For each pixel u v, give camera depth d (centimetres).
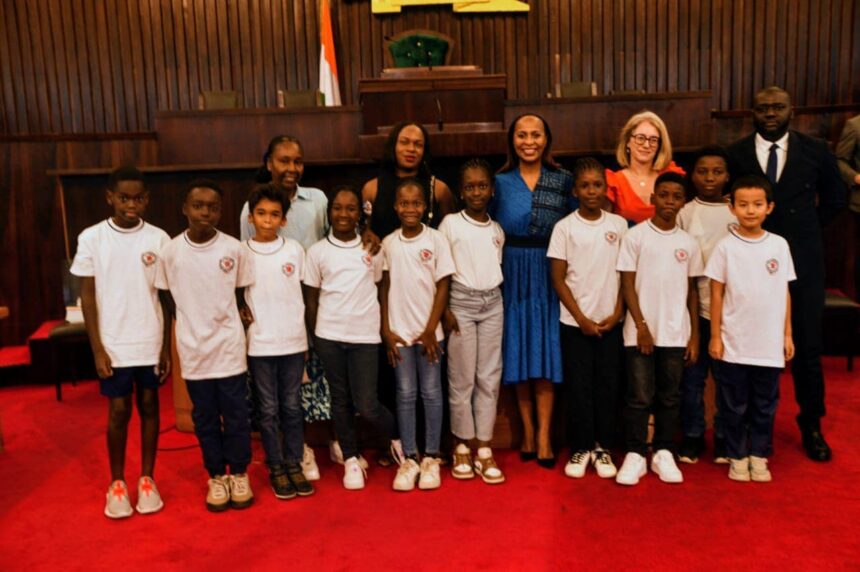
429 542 237
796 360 304
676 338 280
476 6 671
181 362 263
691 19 665
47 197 512
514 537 239
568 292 283
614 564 221
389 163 300
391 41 595
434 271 281
